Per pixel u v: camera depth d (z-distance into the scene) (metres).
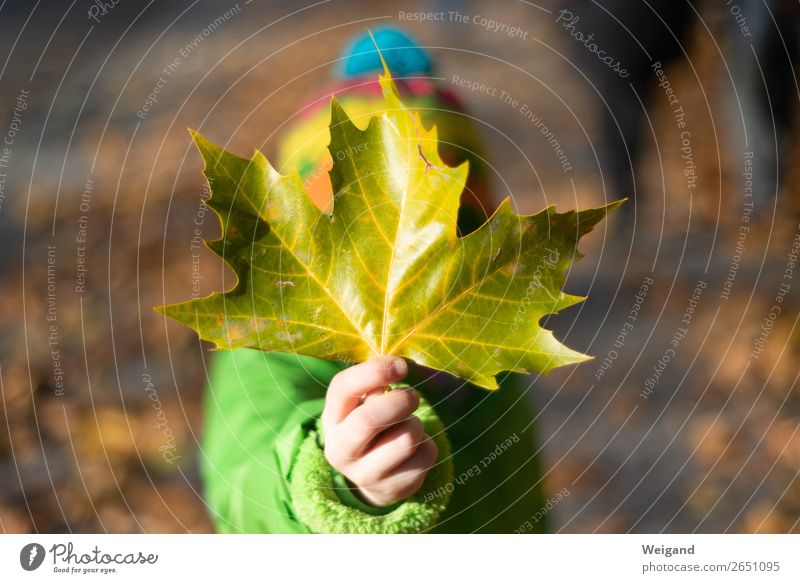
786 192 3.64
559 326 3.19
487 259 0.72
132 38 7.92
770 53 3.59
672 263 3.47
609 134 3.70
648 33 3.45
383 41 1.49
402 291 0.72
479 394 1.53
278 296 0.70
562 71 5.40
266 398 1.25
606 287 3.39
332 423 0.90
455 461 1.49
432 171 0.72
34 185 4.60
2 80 6.88
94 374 2.99
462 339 0.71
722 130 3.81
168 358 3.09
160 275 3.59
